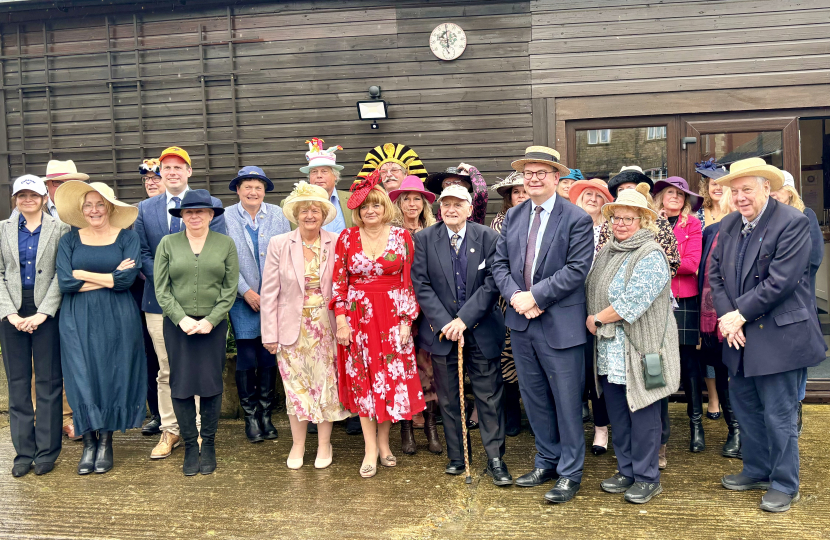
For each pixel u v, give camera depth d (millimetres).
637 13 5188
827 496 3121
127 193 5773
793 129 5066
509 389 4180
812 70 5000
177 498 3268
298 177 5602
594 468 3568
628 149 5289
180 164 3986
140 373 3811
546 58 5305
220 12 5574
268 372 4242
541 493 3217
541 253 3162
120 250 3748
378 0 5422
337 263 3555
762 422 3172
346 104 5512
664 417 3414
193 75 5621
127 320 3727
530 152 3164
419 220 4082
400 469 3617
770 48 5043
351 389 3541
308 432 4352
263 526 2934
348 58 5488
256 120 5605
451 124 5430
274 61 5562
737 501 3082
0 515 3100
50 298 3637
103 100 5750
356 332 3508
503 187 4441
